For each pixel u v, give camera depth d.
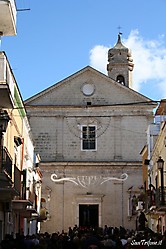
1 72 15.23
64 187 41.09
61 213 40.66
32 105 42.19
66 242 18.59
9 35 17.88
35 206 33.28
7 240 15.05
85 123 42.09
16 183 21.02
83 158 41.75
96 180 41.03
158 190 24.83
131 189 40.59
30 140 31.33
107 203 40.72
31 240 17.59
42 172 41.25
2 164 17.16
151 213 28.00
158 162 24.36
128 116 42.09
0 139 17.50
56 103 42.44
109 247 16.52
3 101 16.80
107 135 42.03
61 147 41.88
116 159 41.50
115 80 46.84
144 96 41.94
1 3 15.51
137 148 41.69
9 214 22.03
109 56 49.12
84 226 40.44
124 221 40.25
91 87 42.50
